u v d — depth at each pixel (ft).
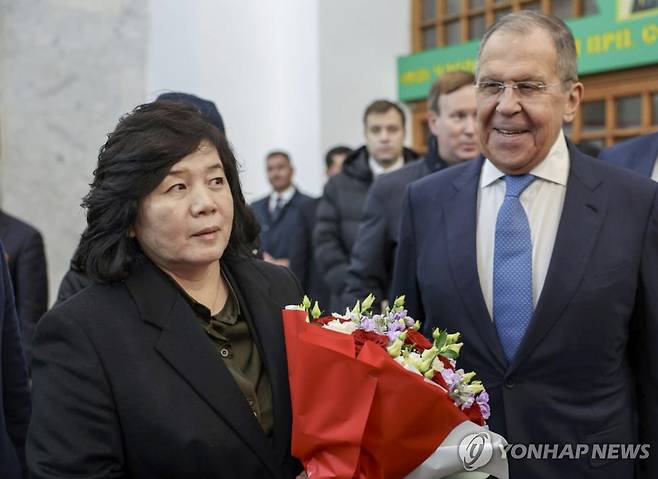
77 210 19.29
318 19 19.58
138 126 4.78
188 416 4.54
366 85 20.35
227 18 19.69
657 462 6.19
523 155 6.10
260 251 7.30
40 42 18.81
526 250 6.17
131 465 4.56
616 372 6.09
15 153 18.63
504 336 6.16
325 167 19.24
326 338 4.60
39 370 4.65
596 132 16.58
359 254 9.62
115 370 4.56
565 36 6.10
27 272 10.96
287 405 4.93
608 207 6.14
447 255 6.46
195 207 4.68
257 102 20.38
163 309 4.78
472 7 19.53
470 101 9.11
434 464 4.52
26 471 6.74
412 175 9.64
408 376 4.37
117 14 19.71
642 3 15.05
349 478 4.39
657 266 6.04
